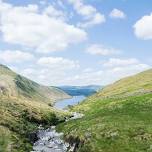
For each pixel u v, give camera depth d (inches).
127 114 3410.4
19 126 3127.5
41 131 3533.5
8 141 2511.1
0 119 3080.7
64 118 4453.7
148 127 2689.5
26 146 2645.2
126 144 2433.6
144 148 2335.1
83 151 2517.2
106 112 3914.9
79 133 2864.2
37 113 4050.2
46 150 2687.0
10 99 4106.8
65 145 2854.3
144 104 3902.6
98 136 2647.6
